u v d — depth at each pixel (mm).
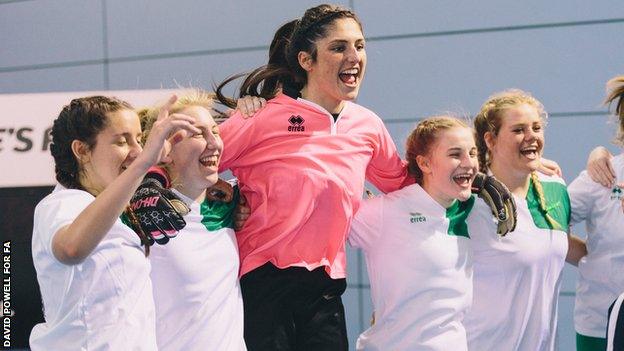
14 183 3445
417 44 5020
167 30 5445
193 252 2357
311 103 2662
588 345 3334
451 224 2762
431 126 2770
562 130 4785
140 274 2100
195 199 2428
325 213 2605
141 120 2441
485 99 4887
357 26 2639
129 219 2146
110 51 5570
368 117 2762
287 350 2596
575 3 4711
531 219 2848
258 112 2645
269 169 2609
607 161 3127
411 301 2711
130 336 2047
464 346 2744
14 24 5789
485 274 2826
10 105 3461
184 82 5414
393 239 2725
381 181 2873
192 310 2344
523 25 4805
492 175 2934
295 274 2592
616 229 3154
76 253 1887
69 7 5656
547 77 4785
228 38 5320
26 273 3438
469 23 4906
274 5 5207
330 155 2619
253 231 2615
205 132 2371
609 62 4668
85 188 2102
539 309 2875
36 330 2115
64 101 3467
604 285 3234
